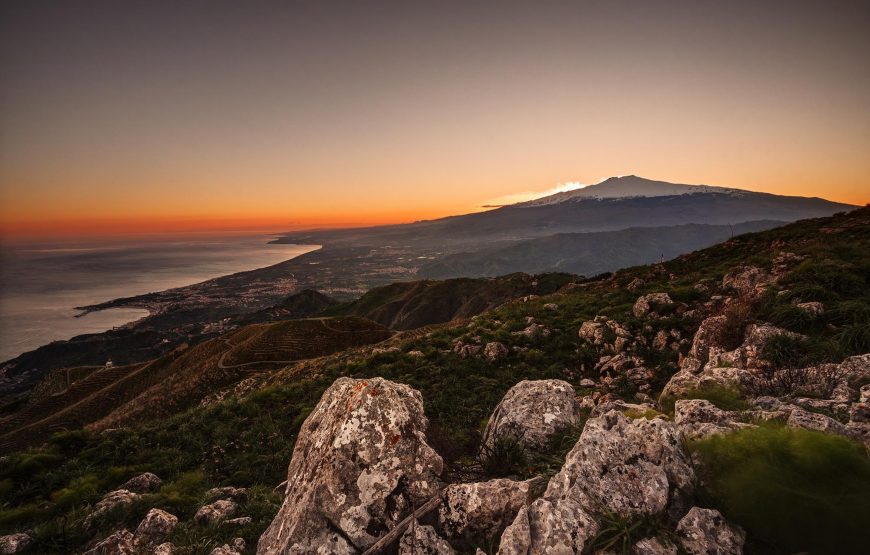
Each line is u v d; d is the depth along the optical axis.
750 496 3.18
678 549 3.13
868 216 31.56
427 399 14.96
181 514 8.51
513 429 6.50
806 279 14.15
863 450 3.45
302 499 4.47
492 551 3.86
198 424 16.20
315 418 6.02
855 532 2.68
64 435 14.46
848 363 6.81
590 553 3.27
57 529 7.81
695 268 31.53
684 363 11.79
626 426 4.59
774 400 5.84
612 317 19.89
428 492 4.54
